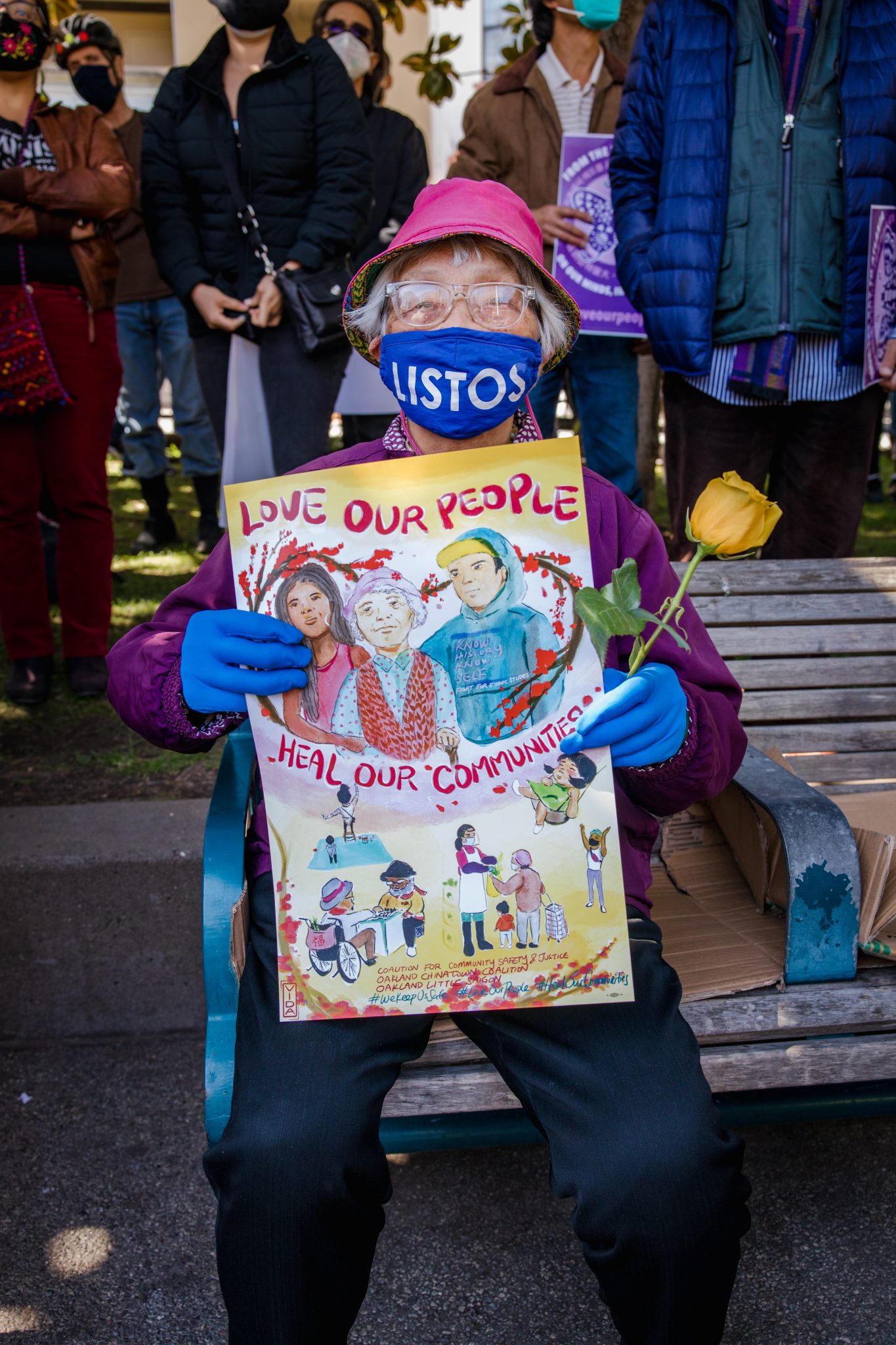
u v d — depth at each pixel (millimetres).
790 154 2662
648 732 1420
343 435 5262
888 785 2355
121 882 2463
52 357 3289
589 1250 1357
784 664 2389
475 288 1511
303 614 1409
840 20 2611
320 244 3373
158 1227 1982
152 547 5652
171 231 3494
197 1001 2533
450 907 1396
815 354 2770
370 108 4523
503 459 1392
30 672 3605
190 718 1488
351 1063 1405
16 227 3146
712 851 2100
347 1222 1351
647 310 2820
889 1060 1624
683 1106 1361
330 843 1406
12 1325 1780
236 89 3449
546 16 3762
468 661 1401
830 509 2951
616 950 1394
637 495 4051
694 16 2709
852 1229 1933
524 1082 1436
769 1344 1713
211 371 3602
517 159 3848
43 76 3369
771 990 1650
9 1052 2479
